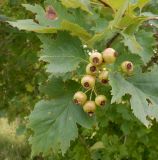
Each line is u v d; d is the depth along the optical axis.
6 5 0.76
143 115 0.27
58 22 0.31
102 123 0.57
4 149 1.28
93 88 0.30
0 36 0.70
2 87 0.80
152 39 0.33
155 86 0.29
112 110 0.56
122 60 0.31
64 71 0.28
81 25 0.32
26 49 0.71
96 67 0.28
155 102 0.29
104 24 0.32
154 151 0.69
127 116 0.55
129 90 0.28
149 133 0.67
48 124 0.31
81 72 0.30
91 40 0.29
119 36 0.31
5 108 0.81
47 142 0.30
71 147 0.73
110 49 0.28
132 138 0.67
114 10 0.30
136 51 0.30
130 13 0.29
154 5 0.46
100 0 0.32
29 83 0.79
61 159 0.76
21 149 1.29
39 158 0.87
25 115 0.83
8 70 0.76
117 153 0.67
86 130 0.71
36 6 0.31
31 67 0.77
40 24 0.31
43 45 0.29
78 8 0.32
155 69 0.30
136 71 0.31
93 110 0.30
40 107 0.31
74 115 0.31
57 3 0.32
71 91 0.32
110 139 0.68
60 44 0.29
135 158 0.71
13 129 1.39
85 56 0.29
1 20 0.62
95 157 0.69
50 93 0.32
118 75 0.29
